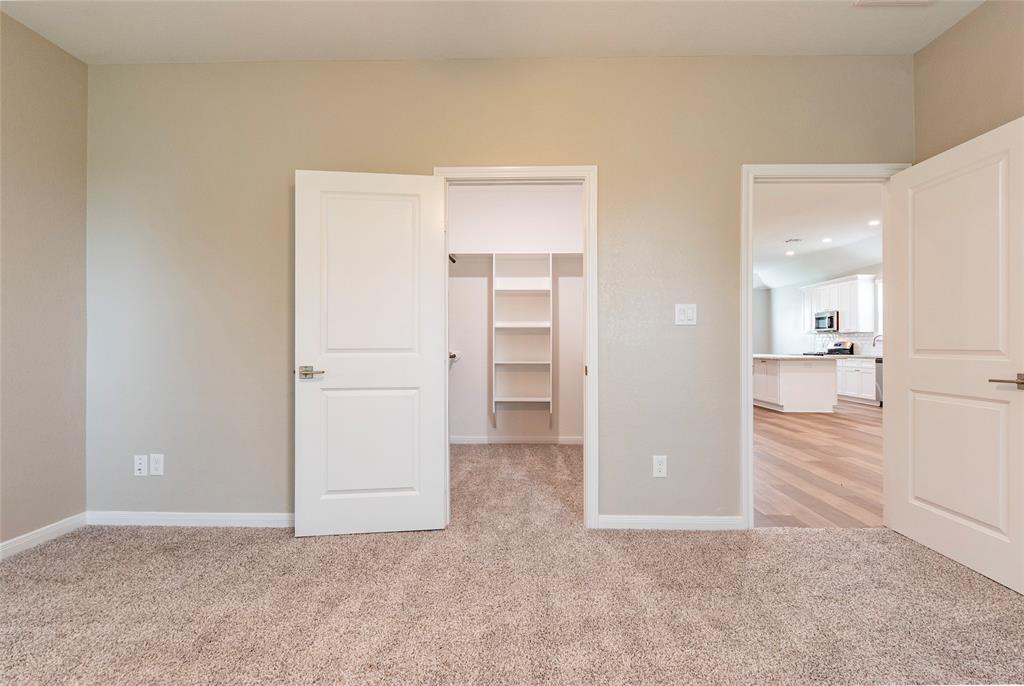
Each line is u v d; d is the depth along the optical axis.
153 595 1.84
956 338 2.09
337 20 2.24
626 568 2.05
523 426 4.73
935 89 2.35
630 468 2.53
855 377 8.12
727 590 1.87
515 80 2.55
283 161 2.57
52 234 2.38
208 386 2.56
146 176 2.56
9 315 2.20
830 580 1.94
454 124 2.56
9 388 2.20
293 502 2.57
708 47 2.45
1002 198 1.89
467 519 2.64
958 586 1.89
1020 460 1.82
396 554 2.20
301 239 2.39
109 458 2.56
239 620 1.67
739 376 2.51
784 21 2.24
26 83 2.26
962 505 2.07
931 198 2.21
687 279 2.52
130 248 2.56
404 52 2.51
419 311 2.49
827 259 8.45
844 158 2.49
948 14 2.17
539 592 1.85
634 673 1.40
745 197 2.50
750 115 2.52
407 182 2.48
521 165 2.55
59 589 1.88
